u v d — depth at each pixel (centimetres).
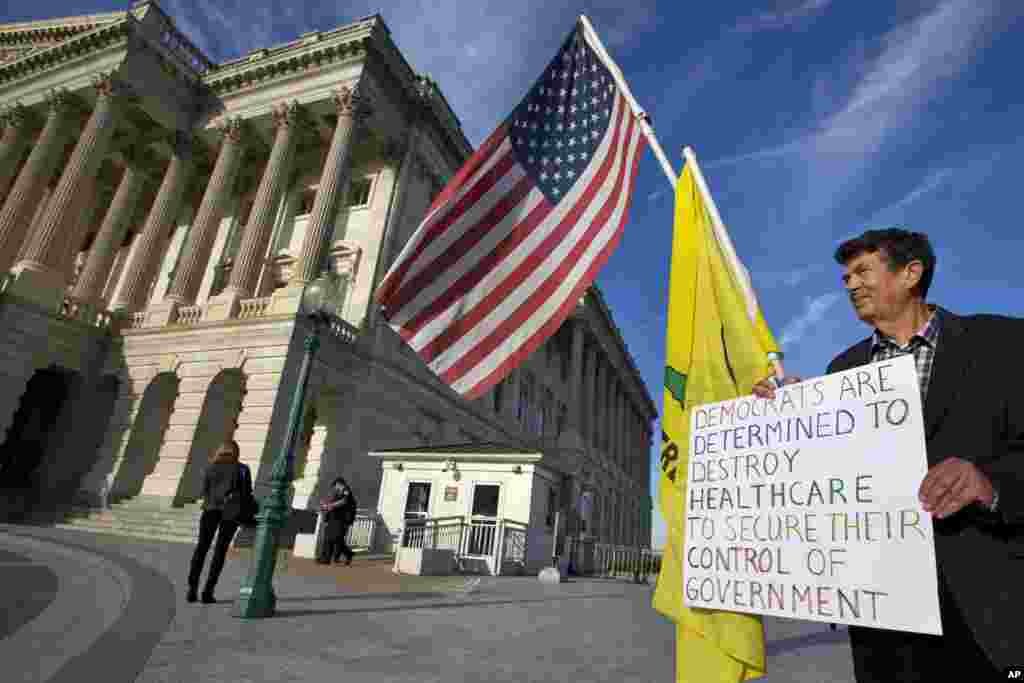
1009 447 165
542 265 500
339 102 2670
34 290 2314
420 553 1327
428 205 3127
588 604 1054
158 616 590
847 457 198
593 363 5425
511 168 536
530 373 4378
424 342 498
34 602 657
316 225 2381
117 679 376
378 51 2770
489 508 1786
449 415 3047
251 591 634
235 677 400
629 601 1195
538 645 610
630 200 479
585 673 495
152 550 1320
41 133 3045
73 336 2408
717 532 232
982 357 181
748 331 277
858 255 220
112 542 1434
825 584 191
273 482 684
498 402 3828
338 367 2267
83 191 2564
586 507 2970
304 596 820
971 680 164
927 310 212
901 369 191
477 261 515
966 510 165
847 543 189
